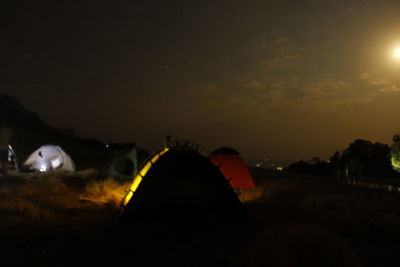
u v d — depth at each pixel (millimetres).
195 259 8016
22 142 59062
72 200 16312
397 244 9438
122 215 10852
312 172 40844
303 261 7020
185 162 11492
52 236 10031
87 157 56719
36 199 16234
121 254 8453
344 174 27562
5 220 11922
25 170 29734
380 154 37656
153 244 9203
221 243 9250
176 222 10828
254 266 7254
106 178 24172
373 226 11430
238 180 19812
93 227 11164
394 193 20250
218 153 20312
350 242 9531
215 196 11297
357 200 16062
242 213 11375
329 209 14352
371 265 7746
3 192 17828
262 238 8109
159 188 11094
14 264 7754
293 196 18172
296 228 7914
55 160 30891
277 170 44844
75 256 8305
